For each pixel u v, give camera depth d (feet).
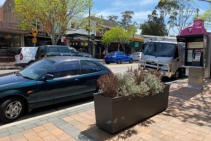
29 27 62.13
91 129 12.19
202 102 18.37
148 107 13.83
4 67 50.24
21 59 44.93
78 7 60.95
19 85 14.57
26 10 57.21
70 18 61.41
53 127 12.60
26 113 16.10
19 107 14.75
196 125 12.84
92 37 78.95
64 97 17.16
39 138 11.16
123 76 12.82
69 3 58.70
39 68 17.19
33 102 15.29
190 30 22.88
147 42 35.32
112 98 10.93
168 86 15.94
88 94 19.07
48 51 41.98
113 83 11.66
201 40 23.63
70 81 17.46
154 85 13.71
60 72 17.16
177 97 20.17
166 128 12.34
